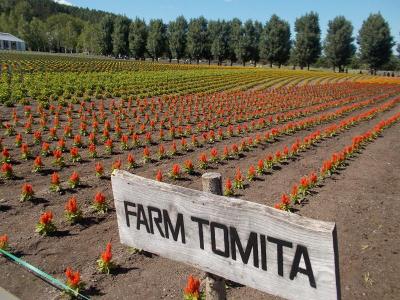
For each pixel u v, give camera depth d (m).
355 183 10.36
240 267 2.10
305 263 1.84
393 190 9.76
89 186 9.64
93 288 5.25
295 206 8.54
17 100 21.61
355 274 5.66
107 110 21.88
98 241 6.71
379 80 59.84
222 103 26.92
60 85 28.38
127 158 12.61
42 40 146.75
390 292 5.21
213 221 2.16
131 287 5.27
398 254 6.26
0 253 6.08
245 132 17.73
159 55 113.81
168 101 25.77
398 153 14.25
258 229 1.98
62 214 7.85
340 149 14.85
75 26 183.75
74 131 16.08
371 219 7.76
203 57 114.88
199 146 14.65
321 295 1.82
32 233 6.95
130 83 33.44
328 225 1.76
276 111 24.78
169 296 5.01
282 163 12.51
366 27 96.44
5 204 8.26
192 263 2.31
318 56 104.06
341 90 40.34
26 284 5.24
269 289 2.01
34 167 10.57
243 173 11.32
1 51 98.75
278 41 102.94
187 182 10.51
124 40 115.81
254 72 63.59
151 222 2.46
